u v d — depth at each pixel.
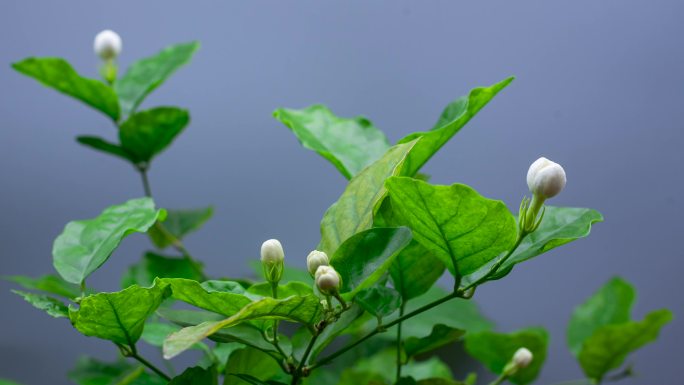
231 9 1.28
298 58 1.28
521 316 1.25
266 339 0.70
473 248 0.68
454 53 1.25
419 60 1.25
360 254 0.68
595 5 1.23
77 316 0.68
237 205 1.30
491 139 1.24
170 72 0.90
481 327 0.94
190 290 0.67
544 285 1.25
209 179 1.30
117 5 1.28
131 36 1.28
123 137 0.87
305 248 1.29
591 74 1.23
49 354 1.29
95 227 0.73
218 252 1.29
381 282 0.72
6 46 1.29
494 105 1.24
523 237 0.68
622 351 0.86
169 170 1.29
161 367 1.10
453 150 1.24
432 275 0.73
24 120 1.30
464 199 0.66
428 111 1.25
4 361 1.28
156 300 0.68
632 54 1.23
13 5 1.28
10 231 1.29
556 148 1.24
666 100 1.23
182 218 0.90
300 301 0.65
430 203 0.66
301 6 1.27
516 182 1.23
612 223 1.24
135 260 1.29
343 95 1.27
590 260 1.25
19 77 1.29
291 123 0.76
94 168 1.31
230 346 0.77
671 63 1.22
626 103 1.23
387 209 0.70
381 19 1.26
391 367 0.92
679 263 1.24
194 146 1.29
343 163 0.76
